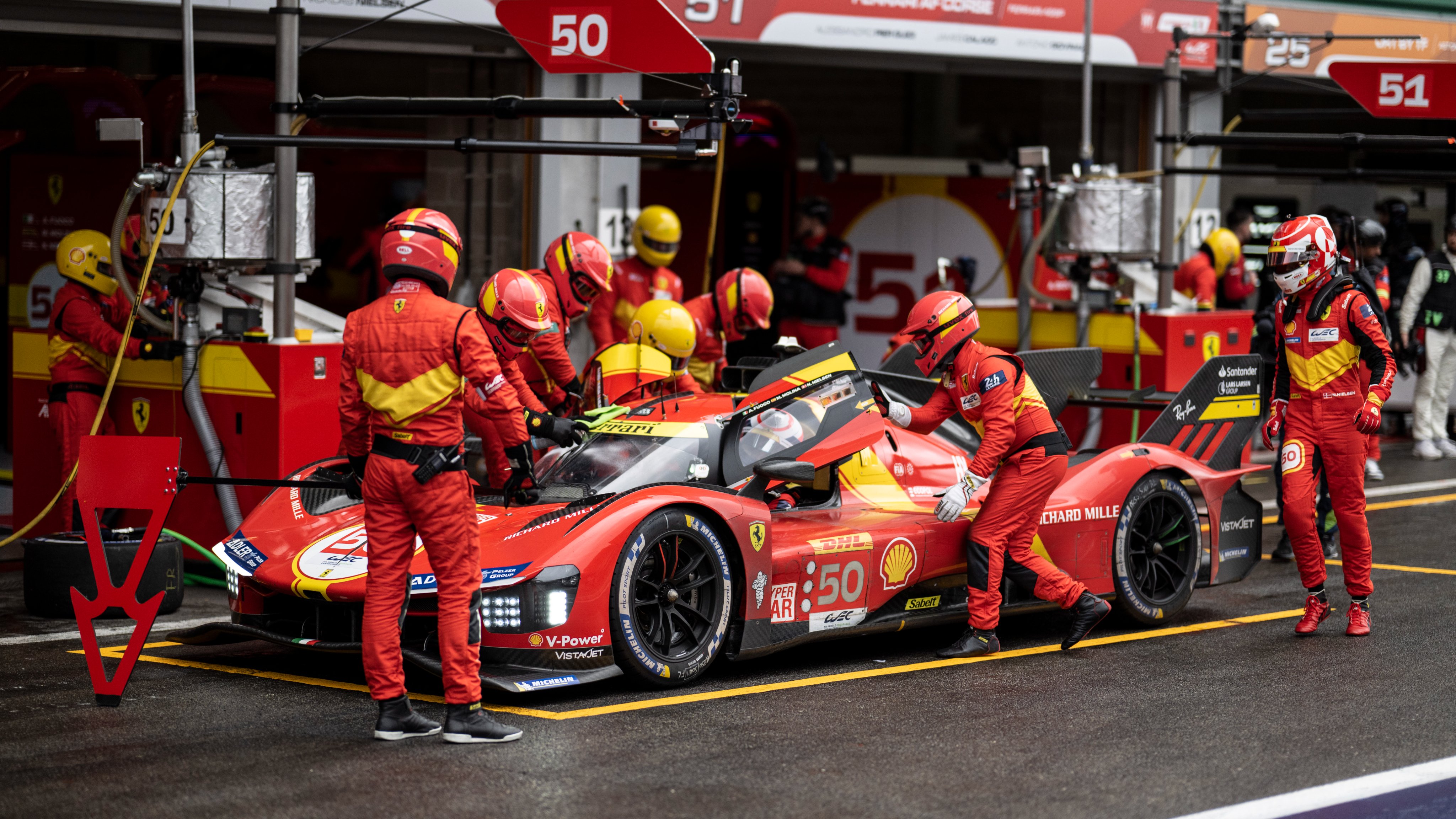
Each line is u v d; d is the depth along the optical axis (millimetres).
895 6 14016
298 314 10969
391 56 13148
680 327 9586
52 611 8648
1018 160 13617
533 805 5332
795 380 7930
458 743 6113
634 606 6824
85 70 12773
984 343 14891
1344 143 11141
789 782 5629
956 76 22953
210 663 7641
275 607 7539
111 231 12391
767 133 16969
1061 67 15609
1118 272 14141
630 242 13508
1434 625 8594
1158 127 16828
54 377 9938
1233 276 15664
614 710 6656
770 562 7230
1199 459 9117
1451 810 5402
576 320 13250
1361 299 8180
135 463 6707
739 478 7660
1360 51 17281
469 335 6023
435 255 6164
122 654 7812
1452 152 10953
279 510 7754
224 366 9656
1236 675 7422
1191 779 5730
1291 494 8312
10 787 5520
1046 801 5449
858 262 18344
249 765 5801
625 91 13266
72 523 9852
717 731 6332
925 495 8492
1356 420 8125
